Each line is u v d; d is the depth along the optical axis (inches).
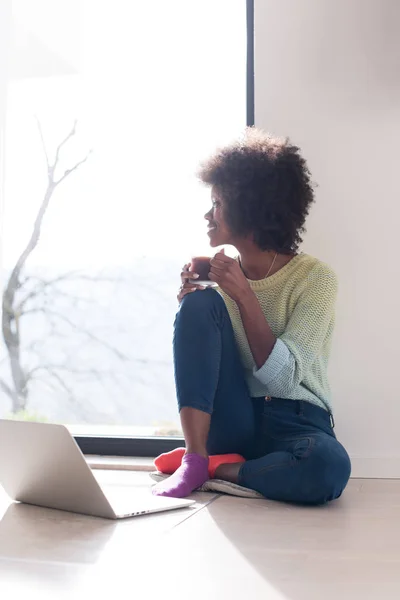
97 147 191.0
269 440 77.9
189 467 73.1
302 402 77.4
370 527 59.0
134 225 187.8
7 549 49.1
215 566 45.2
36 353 187.3
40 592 38.7
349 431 92.9
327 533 56.3
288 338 75.9
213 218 81.9
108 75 191.9
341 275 94.0
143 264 187.5
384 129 93.9
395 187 93.4
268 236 79.3
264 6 97.2
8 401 186.7
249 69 100.3
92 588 39.7
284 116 96.1
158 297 185.9
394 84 94.0
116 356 185.5
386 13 94.7
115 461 97.1
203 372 75.7
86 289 187.6
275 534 55.6
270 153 80.7
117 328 186.1
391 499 74.3
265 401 78.3
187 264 79.4
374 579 42.3
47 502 65.2
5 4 115.6
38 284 188.4
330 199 94.6
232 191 78.9
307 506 69.3
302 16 96.3
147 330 185.8
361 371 93.1
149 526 57.7
